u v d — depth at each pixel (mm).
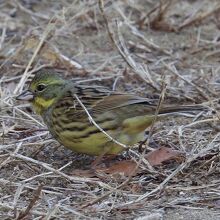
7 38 16359
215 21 17438
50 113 11422
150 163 11266
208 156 11430
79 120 11070
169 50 16016
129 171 11016
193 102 13703
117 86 14352
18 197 10164
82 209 9898
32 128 12531
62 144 11383
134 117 11062
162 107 11039
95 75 14773
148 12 17422
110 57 15328
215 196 10336
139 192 10492
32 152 11750
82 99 11156
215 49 16078
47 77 11508
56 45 16016
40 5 18016
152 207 10008
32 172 11078
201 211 9938
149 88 14234
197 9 17391
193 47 16016
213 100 13359
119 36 14391
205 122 12508
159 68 15031
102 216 9773
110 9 17203
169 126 12625
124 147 11039
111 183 10695
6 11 17531
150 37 16750
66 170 11320
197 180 10797
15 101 13398
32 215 9703
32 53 15188
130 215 9812
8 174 11031
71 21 16219
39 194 9797
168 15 17562
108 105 11070
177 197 10305
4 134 12078
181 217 9766
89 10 16703
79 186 10617
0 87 13609
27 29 16719
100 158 11148
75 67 14898
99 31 16500
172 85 14266
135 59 15445
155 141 12078
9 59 14625
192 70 15086
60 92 11430
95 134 11039
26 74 13883
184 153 11578
